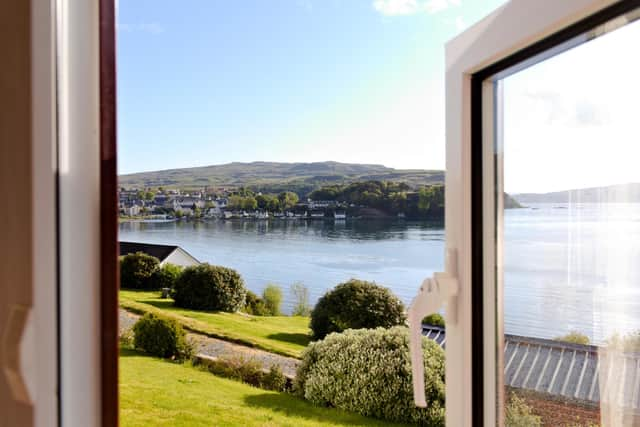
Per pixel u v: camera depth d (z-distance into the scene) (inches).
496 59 32.3
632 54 23.0
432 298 35.8
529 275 32.0
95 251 22.8
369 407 156.5
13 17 18.8
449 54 37.6
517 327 33.1
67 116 22.3
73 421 22.4
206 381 176.4
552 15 25.3
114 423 23.1
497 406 35.6
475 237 36.0
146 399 175.3
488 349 36.0
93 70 22.9
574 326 28.1
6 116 18.9
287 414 168.4
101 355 23.0
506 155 34.1
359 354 159.3
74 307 22.4
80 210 22.6
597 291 26.4
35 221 19.0
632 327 24.1
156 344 178.2
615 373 25.1
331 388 161.5
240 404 172.9
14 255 19.1
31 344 19.1
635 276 23.9
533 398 31.6
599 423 26.4
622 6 22.7
